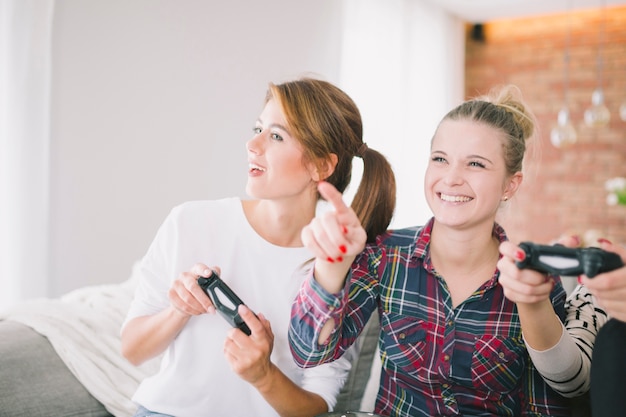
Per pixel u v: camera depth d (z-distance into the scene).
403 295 1.13
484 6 5.21
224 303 1.05
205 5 3.00
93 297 1.71
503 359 1.08
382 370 1.18
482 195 1.07
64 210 2.47
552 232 5.50
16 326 1.48
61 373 1.41
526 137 1.21
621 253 0.82
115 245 2.68
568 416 1.11
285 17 3.48
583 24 5.41
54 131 2.41
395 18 4.62
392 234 1.22
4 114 2.20
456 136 1.09
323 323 0.95
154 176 2.81
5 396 1.29
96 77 2.55
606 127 5.34
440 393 1.10
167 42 2.82
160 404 1.18
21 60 2.22
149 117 2.77
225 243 1.22
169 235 1.23
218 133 3.09
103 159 2.60
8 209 2.22
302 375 1.25
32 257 2.27
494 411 1.09
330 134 1.18
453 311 1.10
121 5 2.63
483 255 1.12
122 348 1.21
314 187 1.23
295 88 1.18
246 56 3.23
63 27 2.43
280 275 1.21
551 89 5.55
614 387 0.79
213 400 1.18
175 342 1.20
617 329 0.80
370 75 4.35
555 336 0.96
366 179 1.25
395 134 4.62
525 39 5.64
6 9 2.18
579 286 1.24
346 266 0.92
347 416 1.03
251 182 1.16
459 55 5.53
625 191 4.08
